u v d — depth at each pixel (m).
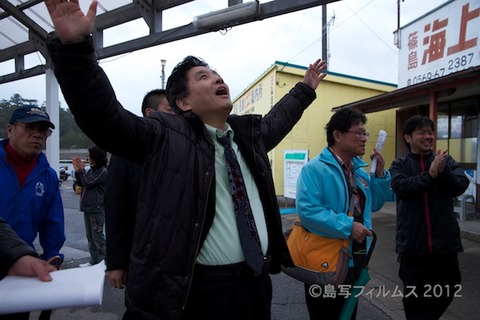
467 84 5.84
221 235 1.37
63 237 2.41
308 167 2.21
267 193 1.56
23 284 1.03
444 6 6.93
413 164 2.62
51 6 1.09
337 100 11.28
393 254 5.12
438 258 2.46
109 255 2.04
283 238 1.60
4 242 1.14
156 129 1.33
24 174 2.21
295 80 10.73
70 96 1.13
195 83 1.47
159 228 1.25
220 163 1.45
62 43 1.09
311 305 2.24
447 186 2.38
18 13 5.59
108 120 1.17
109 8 5.29
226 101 1.47
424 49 7.55
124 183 2.04
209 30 4.27
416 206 2.45
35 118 2.12
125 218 2.04
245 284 1.40
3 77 7.71
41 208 2.30
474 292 3.62
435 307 2.53
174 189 1.28
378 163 2.36
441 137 8.46
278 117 1.99
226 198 1.42
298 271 2.13
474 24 6.24
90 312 3.37
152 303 1.23
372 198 2.41
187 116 1.42
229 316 1.38
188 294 1.29
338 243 2.09
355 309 2.28
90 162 4.71
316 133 11.10
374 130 10.91
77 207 10.54
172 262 1.24
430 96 6.59
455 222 2.46
